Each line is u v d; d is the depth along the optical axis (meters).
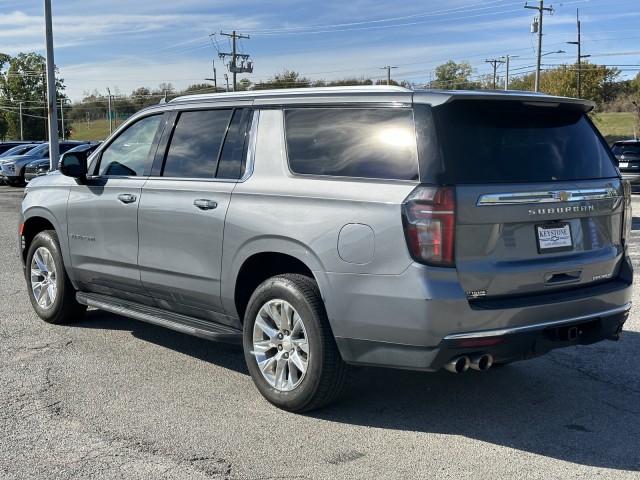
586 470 3.83
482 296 4.05
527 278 4.20
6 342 6.18
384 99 4.33
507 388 5.12
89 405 4.73
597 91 76.00
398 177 4.12
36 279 6.88
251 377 5.16
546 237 4.31
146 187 5.52
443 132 4.07
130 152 5.88
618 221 4.80
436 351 3.97
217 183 5.04
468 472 3.80
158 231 5.39
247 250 4.75
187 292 5.26
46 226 7.03
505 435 4.30
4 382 5.18
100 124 125.88
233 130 5.11
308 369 4.43
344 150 4.44
